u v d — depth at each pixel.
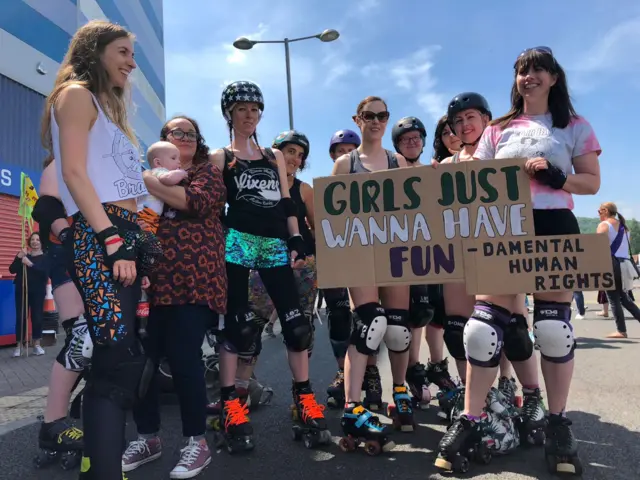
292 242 2.61
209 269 2.17
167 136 2.47
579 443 2.32
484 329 2.06
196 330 2.12
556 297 2.09
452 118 2.67
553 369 2.06
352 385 2.38
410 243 2.09
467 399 2.13
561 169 2.08
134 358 1.65
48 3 9.59
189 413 2.09
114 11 15.84
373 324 2.36
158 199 2.15
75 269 1.64
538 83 2.12
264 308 3.02
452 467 2.04
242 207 2.58
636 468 2.03
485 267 2.01
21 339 6.14
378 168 2.70
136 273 1.70
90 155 1.65
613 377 3.60
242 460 2.28
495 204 2.04
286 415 2.97
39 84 9.25
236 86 2.64
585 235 1.98
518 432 2.32
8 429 2.82
